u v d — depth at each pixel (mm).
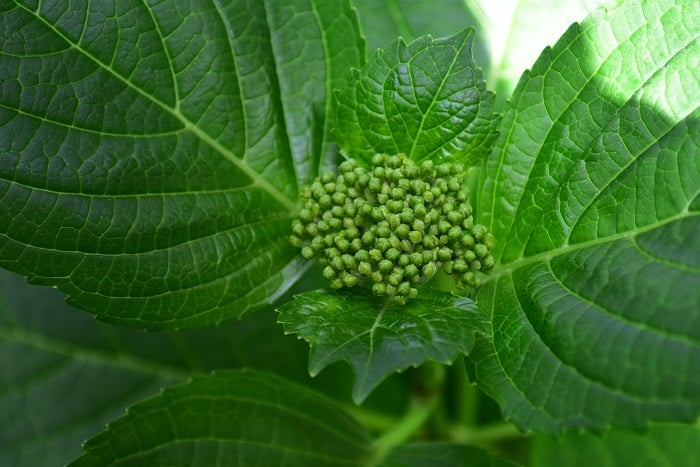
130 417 395
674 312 357
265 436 408
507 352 375
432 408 431
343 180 396
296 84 412
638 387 355
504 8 452
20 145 382
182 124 401
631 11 386
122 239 391
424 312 376
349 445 416
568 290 375
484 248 386
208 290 401
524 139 396
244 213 407
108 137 391
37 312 459
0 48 381
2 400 455
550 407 362
